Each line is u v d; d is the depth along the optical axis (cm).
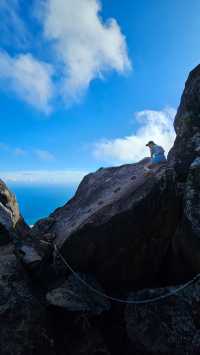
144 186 1009
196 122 1035
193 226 845
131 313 1022
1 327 941
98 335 1010
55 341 961
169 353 912
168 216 953
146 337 960
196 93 1064
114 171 1436
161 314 963
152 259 1041
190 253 910
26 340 927
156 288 1009
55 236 1225
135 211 982
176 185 929
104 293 1082
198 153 934
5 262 1212
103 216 1045
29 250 1233
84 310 998
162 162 1208
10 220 1470
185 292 948
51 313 1031
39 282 1121
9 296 1031
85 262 1084
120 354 998
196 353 877
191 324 910
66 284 1053
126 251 1041
